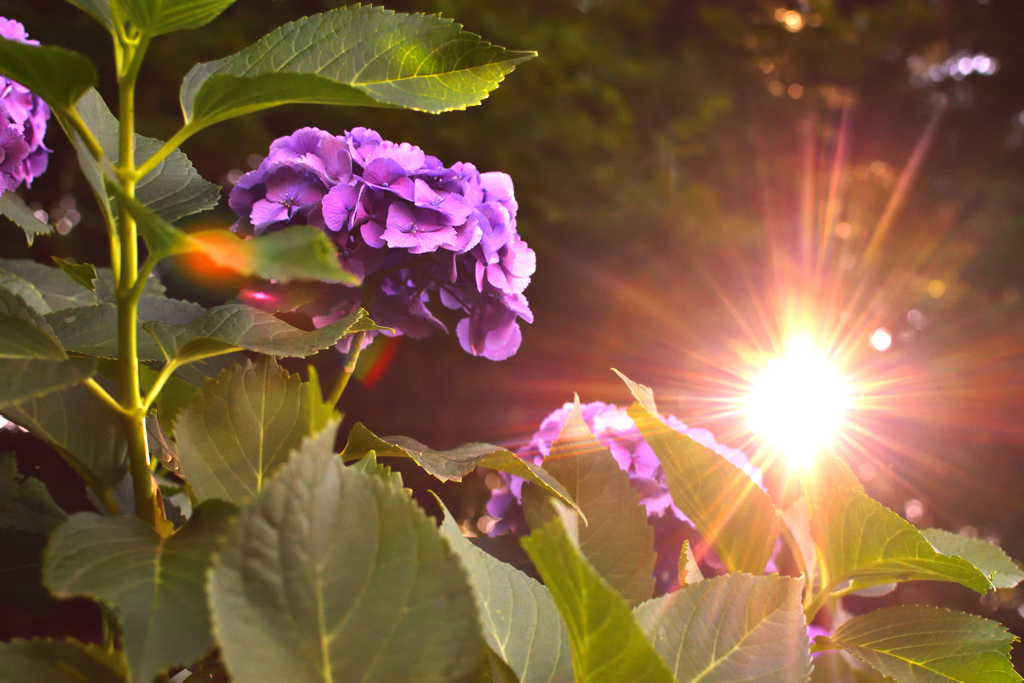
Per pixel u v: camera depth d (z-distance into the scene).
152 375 1.05
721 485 1.08
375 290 1.18
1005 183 10.56
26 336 0.89
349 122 5.98
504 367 5.97
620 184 6.67
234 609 0.80
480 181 1.21
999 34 11.68
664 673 0.83
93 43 5.29
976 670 1.06
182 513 1.19
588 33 7.96
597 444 1.06
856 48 10.33
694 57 8.30
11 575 0.99
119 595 0.82
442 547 0.84
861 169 10.30
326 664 0.81
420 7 6.32
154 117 5.23
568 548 0.82
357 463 0.99
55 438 0.96
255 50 0.96
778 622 0.95
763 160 8.29
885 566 1.10
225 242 0.84
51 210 5.08
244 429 0.95
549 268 6.39
